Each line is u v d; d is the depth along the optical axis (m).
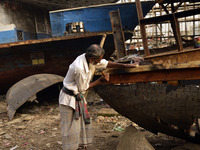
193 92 2.12
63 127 2.13
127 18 8.20
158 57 2.54
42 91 7.06
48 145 3.25
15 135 3.73
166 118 2.35
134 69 2.22
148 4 7.97
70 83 2.09
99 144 3.12
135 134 2.48
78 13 8.38
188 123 2.31
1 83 7.84
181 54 2.45
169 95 2.23
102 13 8.28
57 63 7.37
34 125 4.29
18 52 7.16
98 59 1.98
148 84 2.30
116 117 4.47
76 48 7.09
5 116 5.06
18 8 12.06
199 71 2.00
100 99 6.39
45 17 14.28
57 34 8.59
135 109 2.45
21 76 7.67
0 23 10.98
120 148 2.47
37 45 6.93
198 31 11.57
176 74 2.10
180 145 2.84
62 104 2.12
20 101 5.04
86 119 2.17
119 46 5.31
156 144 2.93
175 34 2.46
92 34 6.62
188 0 6.66
